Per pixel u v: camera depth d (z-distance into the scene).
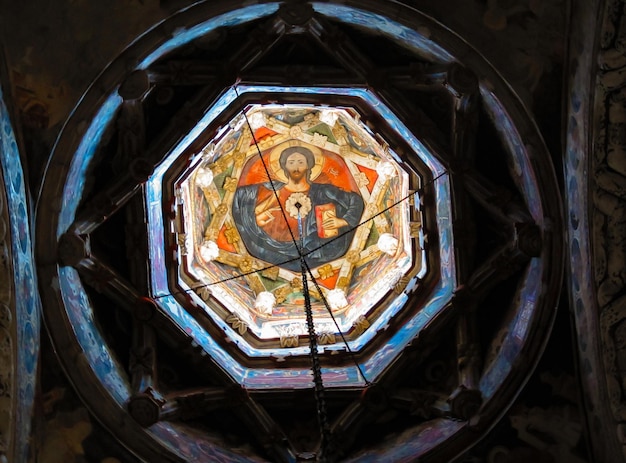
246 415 15.43
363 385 15.70
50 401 14.11
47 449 14.08
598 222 13.73
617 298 13.82
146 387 14.91
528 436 14.44
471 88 14.42
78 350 14.20
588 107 13.59
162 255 16.08
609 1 12.97
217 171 18.78
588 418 14.27
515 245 14.95
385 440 15.38
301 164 19.28
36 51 13.73
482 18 14.04
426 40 14.30
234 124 16.83
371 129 15.88
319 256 18.80
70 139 13.99
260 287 18.39
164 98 14.91
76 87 13.93
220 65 14.69
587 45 13.42
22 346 13.69
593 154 13.62
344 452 15.33
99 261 15.01
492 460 14.43
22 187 13.82
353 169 19.00
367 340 16.55
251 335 16.95
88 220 14.75
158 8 13.86
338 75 15.07
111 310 15.34
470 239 15.56
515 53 14.09
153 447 14.26
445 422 14.98
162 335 15.51
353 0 14.11
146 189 15.36
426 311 16.06
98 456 14.20
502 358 14.95
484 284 15.40
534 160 14.27
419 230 16.50
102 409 14.20
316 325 17.42
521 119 14.23
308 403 15.65
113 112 14.49
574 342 14.41
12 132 13.67
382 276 17.67
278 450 15.29
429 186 16.03
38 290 14.05
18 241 13.68
